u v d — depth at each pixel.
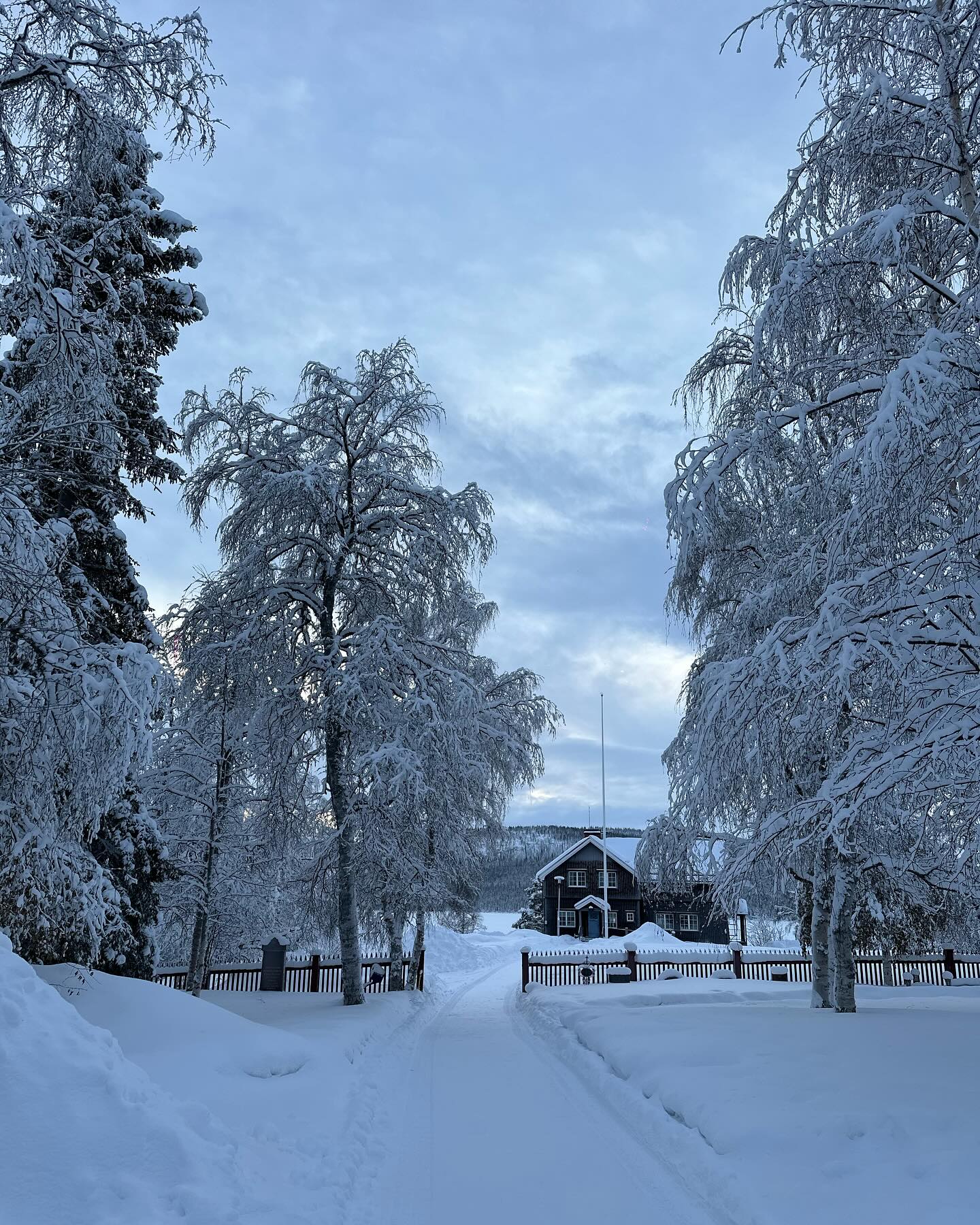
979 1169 5.16
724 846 14.52
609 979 24.36
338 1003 16.47
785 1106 6.79
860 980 22.69
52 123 9.44
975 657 8.13
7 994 5.58
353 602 17.92
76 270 9.28
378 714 16.12
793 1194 5.17
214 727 19.84
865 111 9.05
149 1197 4.58
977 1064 7.88
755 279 12.24
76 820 9.54
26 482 8.32
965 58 8.98
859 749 8.57
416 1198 5.87
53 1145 4.71
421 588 17.42
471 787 17.94
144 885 14.66
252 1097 7.50
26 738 8.41
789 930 44.00
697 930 52.72
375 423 17.64
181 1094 7.04
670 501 11.08
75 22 8.91
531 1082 10.11
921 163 9.55
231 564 17.28
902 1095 6.86
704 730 9.54
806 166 9.77
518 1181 6.22
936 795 7.86
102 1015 8.92
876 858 12.13
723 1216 5.25
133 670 8.96
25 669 8.31
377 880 18.95
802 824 8.95
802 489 11.63
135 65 9.05
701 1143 6.49
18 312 8.39
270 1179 5.60
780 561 11.71
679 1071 8.38
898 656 8.02
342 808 16.84
